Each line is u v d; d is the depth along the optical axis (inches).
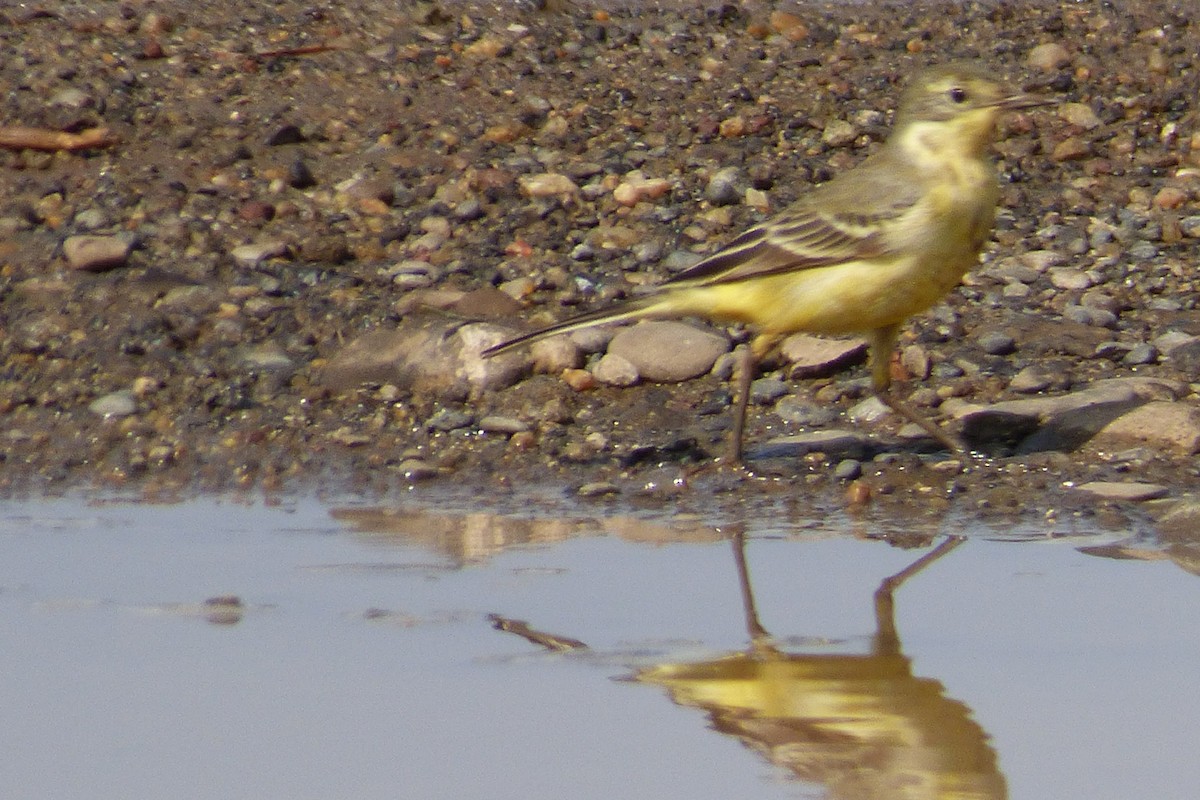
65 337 526.0
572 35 732.7
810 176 625.3
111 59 690.8
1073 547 394.3
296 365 516.7
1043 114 666.2
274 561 392.2
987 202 432.8
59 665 329.1
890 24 748.0
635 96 681.0
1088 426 463.8
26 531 416.8
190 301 544.1
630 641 336.8
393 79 686.5
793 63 708.7
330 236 582.2
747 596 363.6
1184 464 446.6
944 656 325.1
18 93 653.3
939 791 267.7
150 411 496.7
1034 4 764.6
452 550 399.9
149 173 615.2
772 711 301.6
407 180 621.3
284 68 692.7
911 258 427.2
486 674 320.8
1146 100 670.5
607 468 462.9
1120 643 330.3
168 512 433.4
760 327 455.8
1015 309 544.7
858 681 313.6
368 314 539.8
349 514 432.5
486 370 504.1
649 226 593.6
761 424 486.9
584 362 517.7
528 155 639.1
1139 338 526.6
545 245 581.9
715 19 753.0
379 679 319.6
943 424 478.0
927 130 430.6
